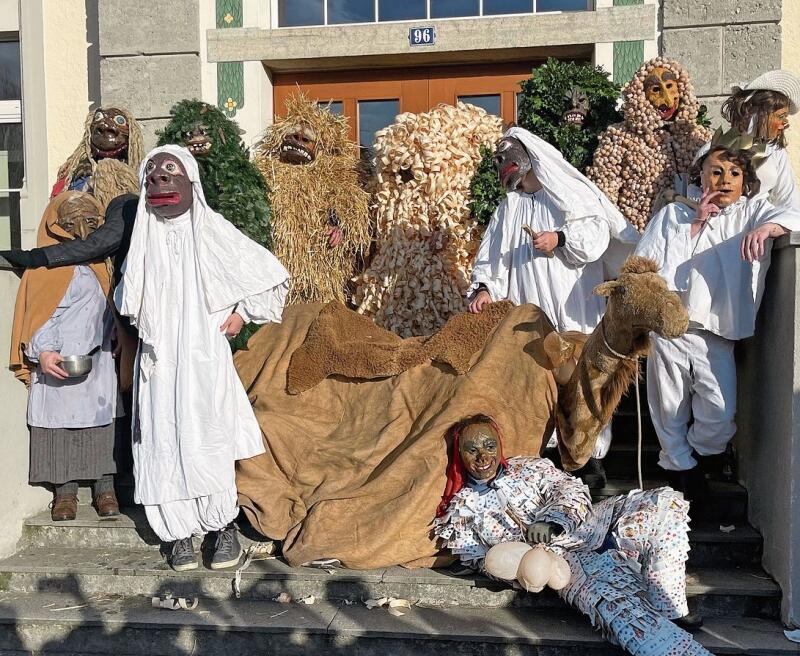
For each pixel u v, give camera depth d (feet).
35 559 13.80
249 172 17.30
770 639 11.23
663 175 15.87
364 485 13.23
